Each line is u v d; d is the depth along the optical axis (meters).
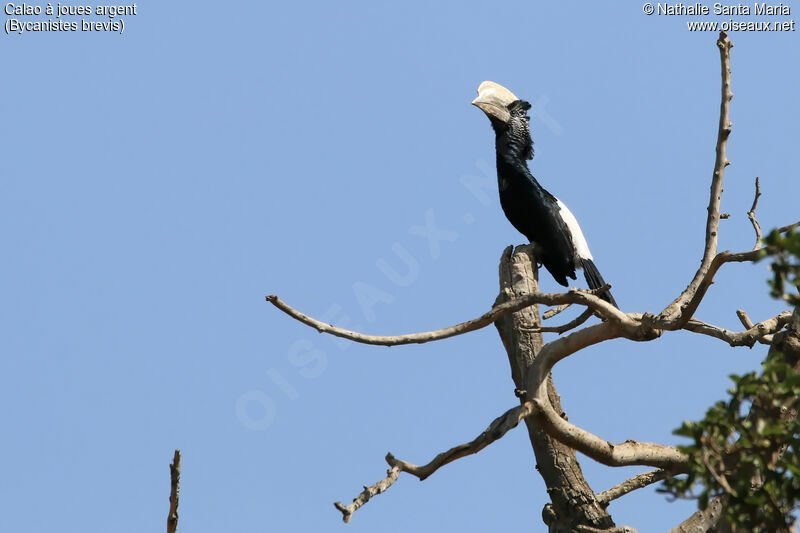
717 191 11.44
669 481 8.28
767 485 8.11
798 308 11.59
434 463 10.27
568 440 11.23
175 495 8.98
